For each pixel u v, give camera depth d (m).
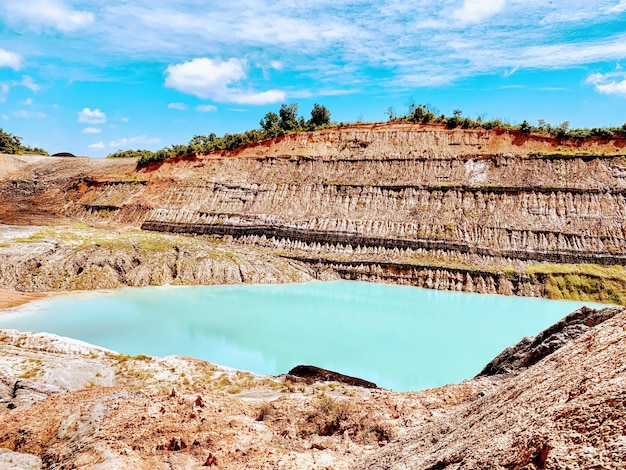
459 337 35.97
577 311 20.44
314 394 20.92
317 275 58.91
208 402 16.41
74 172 100.25
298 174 72.44
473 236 57.06
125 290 49.88
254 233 66.62
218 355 31.61
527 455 6.39
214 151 83.06
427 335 36.50
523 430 7.25
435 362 30.64
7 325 35.75
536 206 57.19
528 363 19.97
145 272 53.19
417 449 11.34
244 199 71.62
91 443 12.64
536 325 39.38
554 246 53.34
